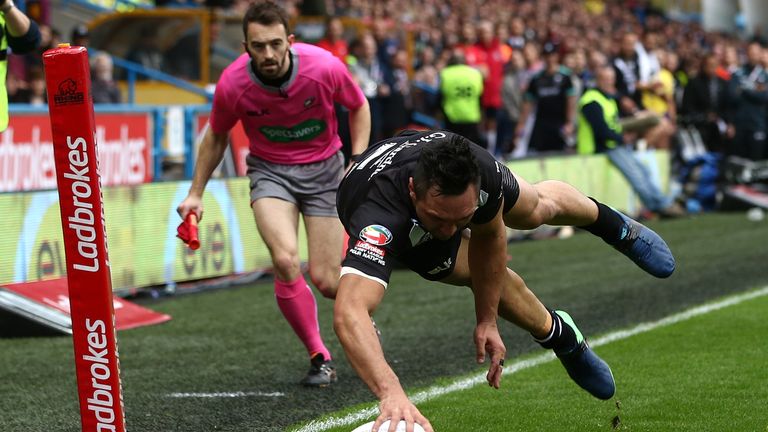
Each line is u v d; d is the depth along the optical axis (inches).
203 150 796.6
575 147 2128.4
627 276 1283.2
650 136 2009.1
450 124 1963.6
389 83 1956.2
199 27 1968.5
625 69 2075.5
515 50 2272.4
